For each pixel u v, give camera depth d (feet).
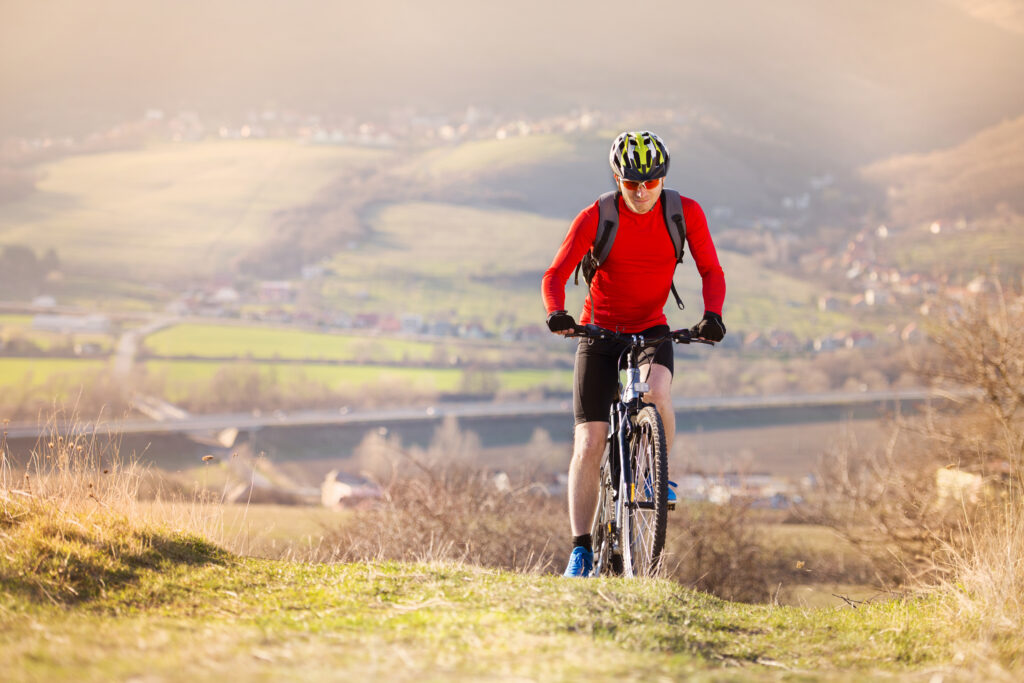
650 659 7.26
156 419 316.40
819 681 6.88
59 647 6.59
